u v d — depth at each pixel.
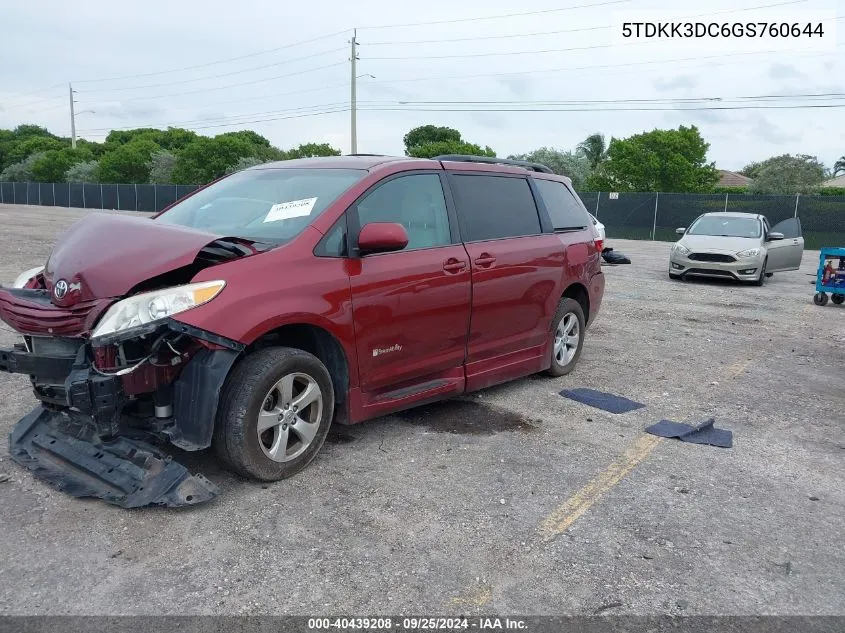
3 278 10.75
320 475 4.11
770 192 49.72
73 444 3.93
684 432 5.09
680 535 3.58
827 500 4.09
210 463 4.17
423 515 3.68
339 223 4.23
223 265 3.71
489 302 5.20
